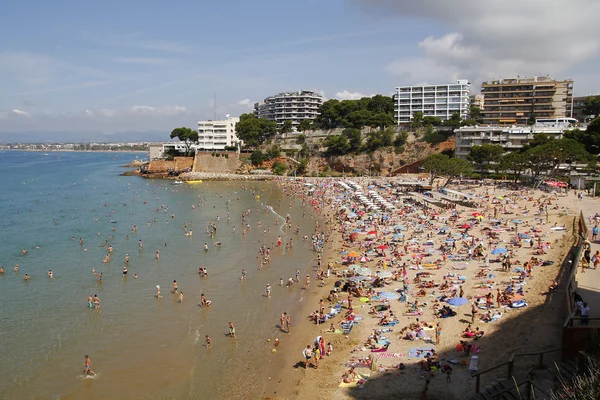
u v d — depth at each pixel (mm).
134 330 45406
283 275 62219
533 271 53500
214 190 160500
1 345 42312
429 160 130125
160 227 96000
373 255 67562
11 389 35156
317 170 198250
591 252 50406
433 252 66312
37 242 82750
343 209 107875
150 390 35000
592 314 31547
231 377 36469
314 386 33969
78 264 68500
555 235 69812
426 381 31469
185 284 59062
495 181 138625
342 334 42156
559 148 114312
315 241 79062
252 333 44406
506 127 164750
